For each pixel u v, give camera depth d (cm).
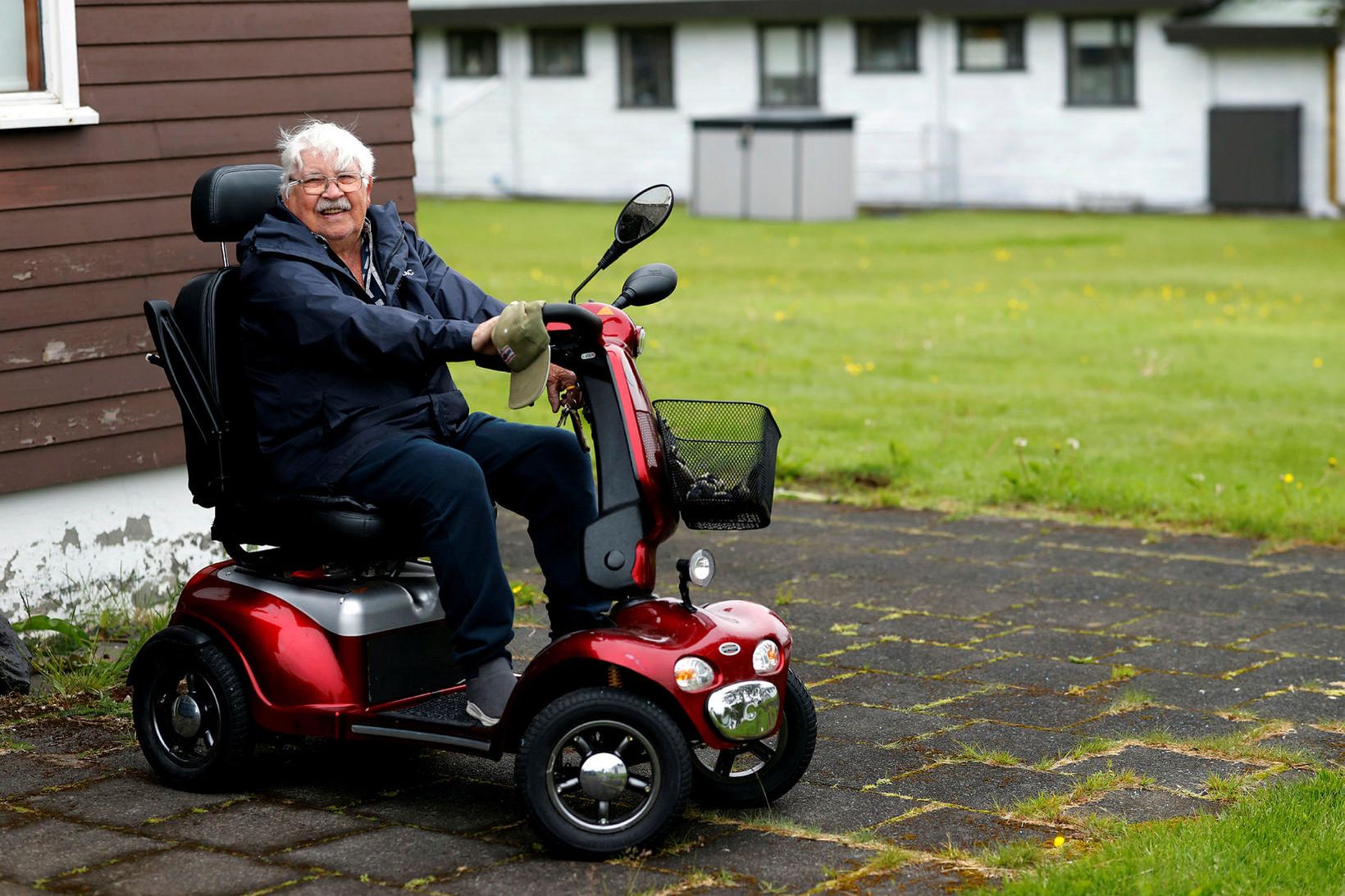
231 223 525
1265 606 732
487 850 455
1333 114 3006
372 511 482
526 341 452
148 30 697
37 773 518
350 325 476
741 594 753
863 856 452
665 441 464
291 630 488
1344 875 424
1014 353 1509
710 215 3123
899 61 3394
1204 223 2920
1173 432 1152
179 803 492
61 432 681
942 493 959
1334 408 1249
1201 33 3038
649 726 441
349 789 506
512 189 3806
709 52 3562
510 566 798
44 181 670
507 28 3744
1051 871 427
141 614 707
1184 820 471
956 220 3048
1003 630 695
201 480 514
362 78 769
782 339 1576
